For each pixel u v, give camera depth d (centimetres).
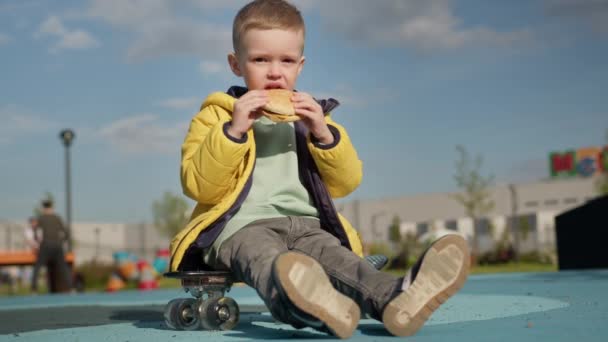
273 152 251
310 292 171
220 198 234
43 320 344
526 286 519
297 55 243
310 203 251
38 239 1077
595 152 3838
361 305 194
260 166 248
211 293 226
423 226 3938
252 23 238
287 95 227
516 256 1823
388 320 181
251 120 225
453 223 3791
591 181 3397
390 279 189
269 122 253
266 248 212
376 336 186
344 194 253
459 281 181
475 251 1970
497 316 250
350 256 209
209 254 235
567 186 3484
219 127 224
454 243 181
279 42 237
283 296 176
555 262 1745
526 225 2502
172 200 3750
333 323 173
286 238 232
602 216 931
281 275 169
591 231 947
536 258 1820
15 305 611
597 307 279
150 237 5300
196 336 207
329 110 251
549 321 217
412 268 183
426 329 201
